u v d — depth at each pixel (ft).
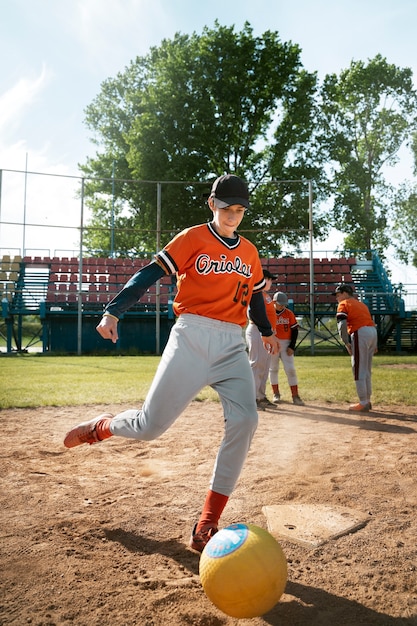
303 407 24.85
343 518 9.87
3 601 6.88
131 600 6.97
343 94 128.57
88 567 7.91
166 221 105.70
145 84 133.08
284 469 13.51
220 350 9.02
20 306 81.87
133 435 9.36
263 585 6.22
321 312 83.51
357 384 23.29
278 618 6.68
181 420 20.90
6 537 8.99
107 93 133.90
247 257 9.50
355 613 6.77
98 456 14.87
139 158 107.04
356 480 12.47
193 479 12.61
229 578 6.23
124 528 9.48
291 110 116.67
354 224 124.57
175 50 113.09
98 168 129.18
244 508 10.55
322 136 123.34
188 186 105.70
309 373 41.75
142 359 61.67
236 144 112.78
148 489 11.80
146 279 8.93
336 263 94.22
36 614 6.57
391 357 66.64
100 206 131.03
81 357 67.67
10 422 19.95
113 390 28.94
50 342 80.64
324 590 7.33
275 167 115.24
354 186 125.29
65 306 82.38
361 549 8.61
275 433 18.35
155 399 8.91
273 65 110.52
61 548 8.54
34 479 12.49
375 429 19.03
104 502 10.89
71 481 12.38
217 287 9.08
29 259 91.71
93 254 125.59
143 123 109.29
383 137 128.06
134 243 125.39
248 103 111.75
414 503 10.85
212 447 16.05
